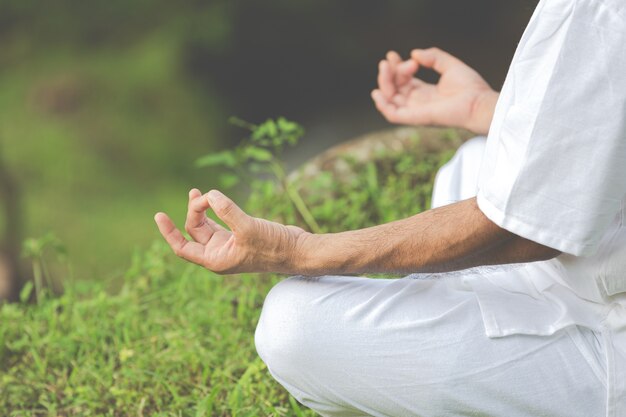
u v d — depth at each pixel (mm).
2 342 4141
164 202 10586
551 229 2279
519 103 2312
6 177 10016
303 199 5258
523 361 2471
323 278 2646
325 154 5480
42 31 11867
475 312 2525
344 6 12406
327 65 12344
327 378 2588
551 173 2256
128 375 3676
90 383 3830
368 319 2533
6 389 3836
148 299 4488
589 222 2256
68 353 4023
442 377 2494
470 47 12609
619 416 2445
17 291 8711
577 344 2479
